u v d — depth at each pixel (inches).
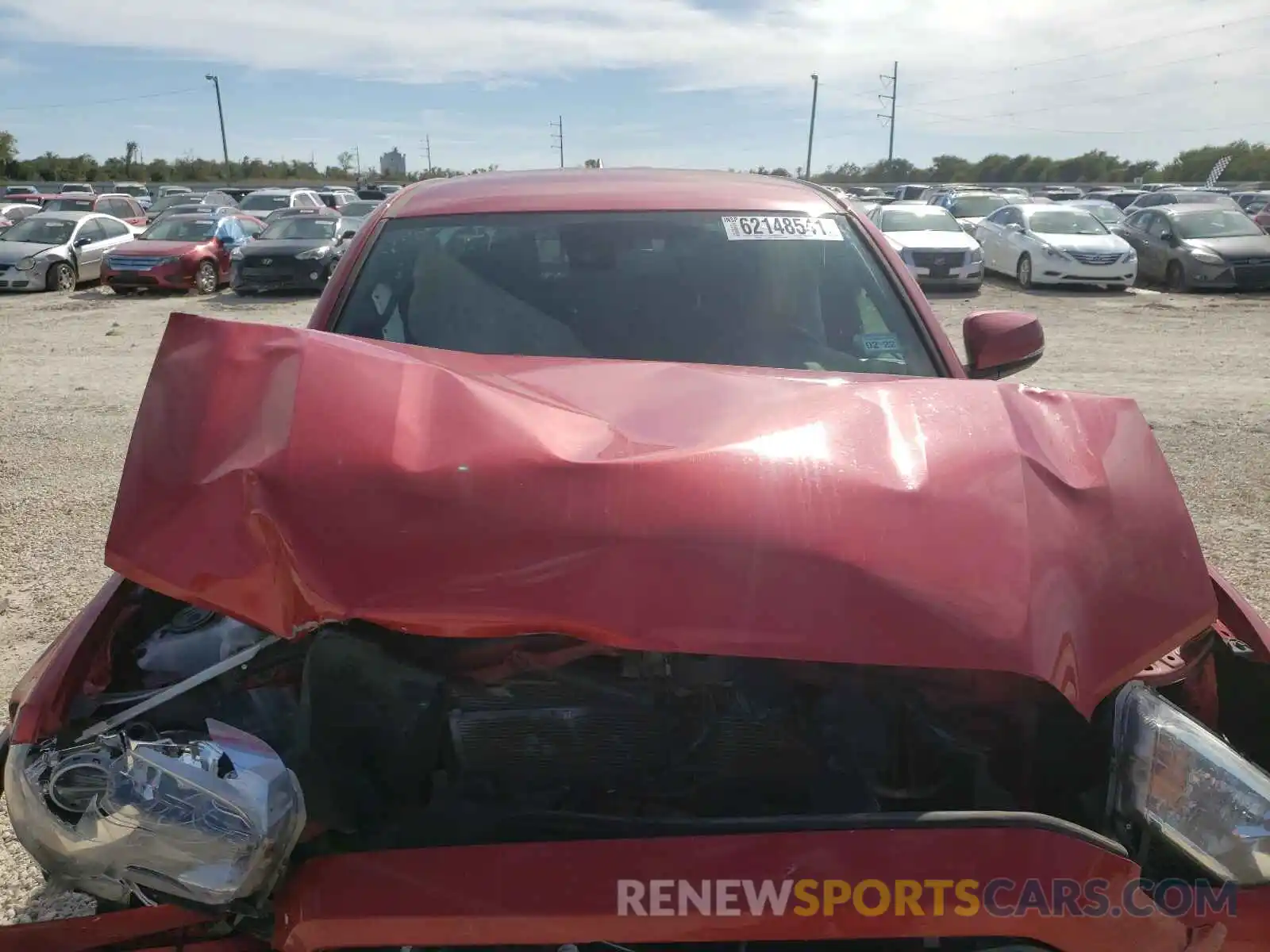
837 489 73.5
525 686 77.2
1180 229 747.4
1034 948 67.9
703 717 76.8
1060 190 1600.6
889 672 74.8
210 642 86.1
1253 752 84.6
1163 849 71.8
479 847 65.9
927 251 694.5
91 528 231.6
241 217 821.2
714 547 69.7
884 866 65.1
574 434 78.0
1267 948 68.0
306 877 67.1
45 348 490.6
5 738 77.0
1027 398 88.2
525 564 69.1
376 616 68.2
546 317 116.2
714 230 126.0
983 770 76.7
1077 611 72.2
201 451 74.4
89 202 1294.3
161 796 66.9
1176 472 275.4
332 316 117.6
